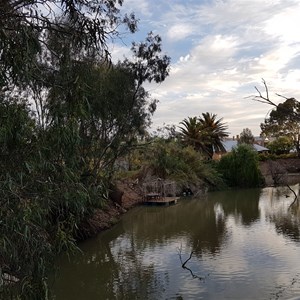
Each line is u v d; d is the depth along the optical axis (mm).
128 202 29406
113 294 10812
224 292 10500
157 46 20781
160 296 10430
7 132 4641
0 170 4605
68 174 5398
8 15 4641
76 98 5289
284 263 12930
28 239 4578
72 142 5129
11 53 4633
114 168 23703
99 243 17781
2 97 4977
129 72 19984
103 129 19312
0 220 4270
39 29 5277
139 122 20844
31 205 4652
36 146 4879
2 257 4445
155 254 15188
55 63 8484
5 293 4617
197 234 18797
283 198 31391
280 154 61000
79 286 11641
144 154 34094
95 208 18500
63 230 5691
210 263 13312
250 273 12016
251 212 24953
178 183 35844
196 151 44625
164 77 21094
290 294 10180
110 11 16250
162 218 24469
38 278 4805
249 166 40844
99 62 16188
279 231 18359
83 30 5523
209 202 31141
